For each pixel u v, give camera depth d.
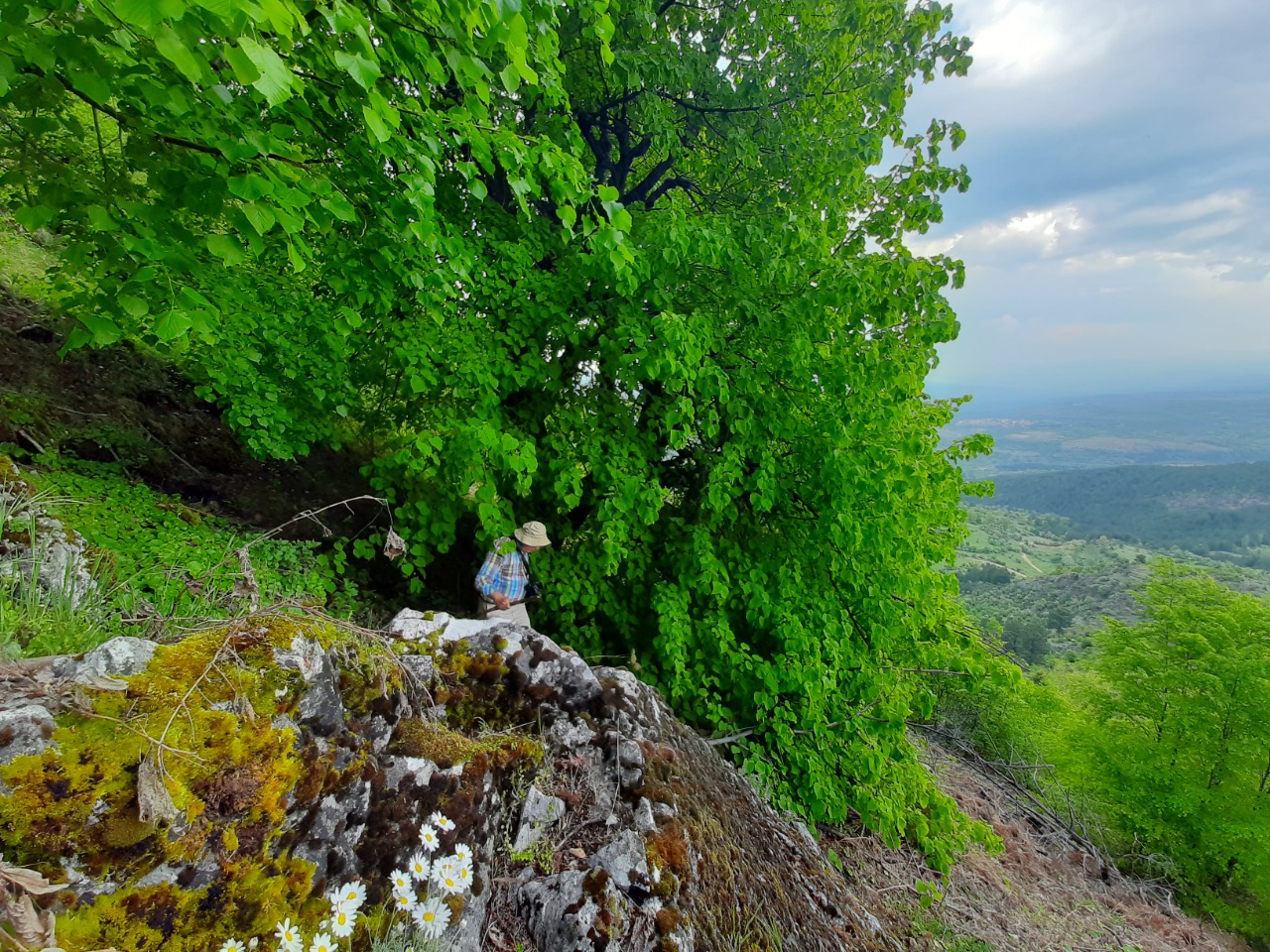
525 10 2.48
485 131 2.96
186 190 2.18
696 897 2.10
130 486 3.71
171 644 1.41
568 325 4.57
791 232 4.44
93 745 1.09
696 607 5.10
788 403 4.74
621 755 2.39
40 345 4.23
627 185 6.97
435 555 5.59
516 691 2.38
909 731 10.83
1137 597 13.70
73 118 2.22
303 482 5.18
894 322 4.83
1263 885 9.82
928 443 5.50
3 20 1.54
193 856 1.13
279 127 2.29
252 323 3.67
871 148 5.36
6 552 2.13
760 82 5.64
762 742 4.93
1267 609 12.25
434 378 3.95
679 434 4.25
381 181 3.22
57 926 0.94
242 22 1.35
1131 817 11.14
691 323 4.08
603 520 4.38
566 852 1.99
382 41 2.39
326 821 1.41
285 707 1.42
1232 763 11.14
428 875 1.59
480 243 4.59
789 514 5.35
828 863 4.16
